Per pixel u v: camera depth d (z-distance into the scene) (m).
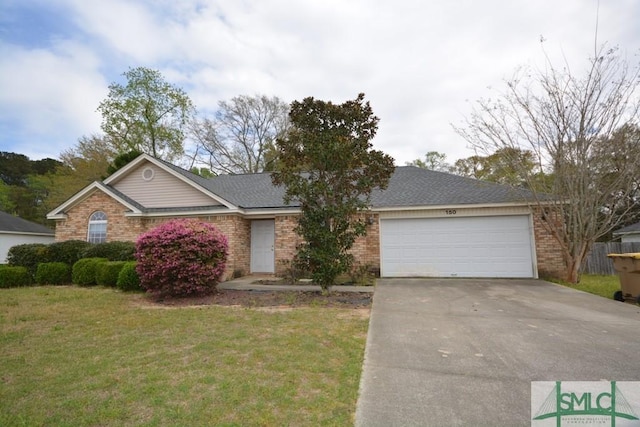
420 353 4.51
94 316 6.63
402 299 8.18
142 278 8.55
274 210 13.04
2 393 3.39
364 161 8.72
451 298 8.26
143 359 4.31
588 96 10.52
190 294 8.79
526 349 4.63
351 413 3.01
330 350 4.61
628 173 10.34
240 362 4.18
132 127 27.39
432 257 12.34
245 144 31.44
